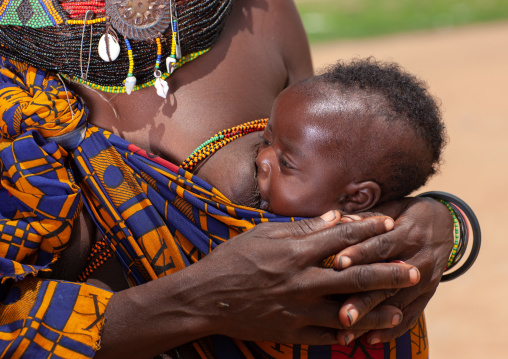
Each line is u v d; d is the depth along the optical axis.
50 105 2.01
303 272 1.76
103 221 2.06
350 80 1.95
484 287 6.00
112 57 2.08
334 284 1.74
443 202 2.09
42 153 1.94
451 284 6.11
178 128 2.19
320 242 1.76
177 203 2.02
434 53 16.86
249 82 2.34
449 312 5.67
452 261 2.11
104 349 1.88
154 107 2.20
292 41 2.58
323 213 1.97
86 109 2.12
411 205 1.98
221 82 2.28
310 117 1.92
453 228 2.04
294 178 1.95
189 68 2.25
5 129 2.01
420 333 2.10
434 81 13.77
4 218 1.96
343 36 20.48
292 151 1.95
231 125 2.23
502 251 6.55
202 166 2.13
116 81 2.15
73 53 2.11
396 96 1.92
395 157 1.91
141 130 2.19
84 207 2.10
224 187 2.08
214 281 1.80
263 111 2.34
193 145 2.18
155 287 1.86
